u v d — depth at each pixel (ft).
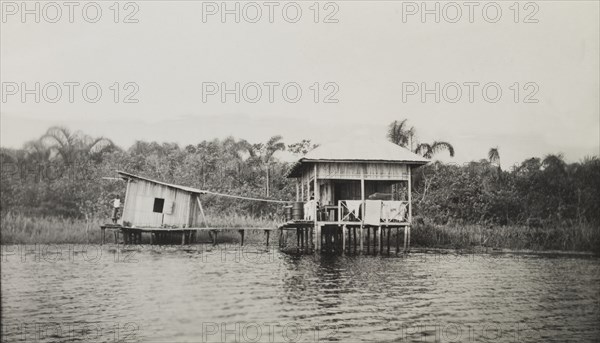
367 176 102.83
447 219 122.72
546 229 118.21
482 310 67.05
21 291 70.13
